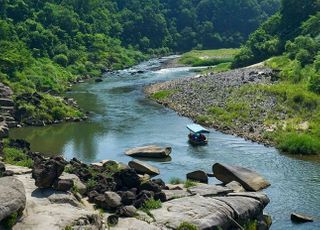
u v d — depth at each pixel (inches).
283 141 2316.7
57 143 2428.6
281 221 1525.6
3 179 1178.0
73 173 1630.2
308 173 1962.4
